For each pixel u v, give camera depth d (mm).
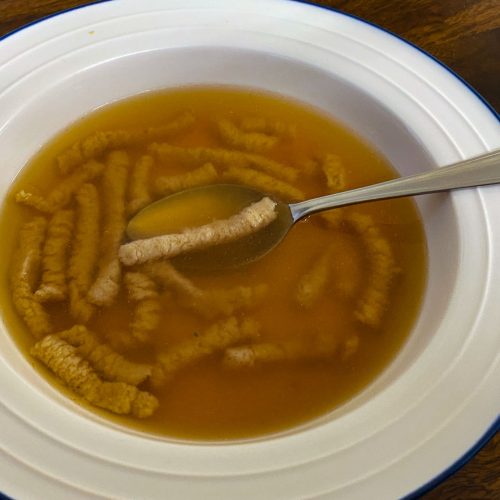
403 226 286
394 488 199
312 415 245
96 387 240
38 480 199
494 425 210
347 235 290
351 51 303
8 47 293
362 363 257
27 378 228
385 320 266
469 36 327
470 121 282
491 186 261
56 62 295
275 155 313
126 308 268
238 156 306
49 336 249
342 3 338
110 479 201
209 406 248
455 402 215
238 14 310
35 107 291
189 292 269
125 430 232
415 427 211
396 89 293
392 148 298
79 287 266
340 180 297
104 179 297
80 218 283
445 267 258
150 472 203
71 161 300
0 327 251
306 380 255
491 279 242
